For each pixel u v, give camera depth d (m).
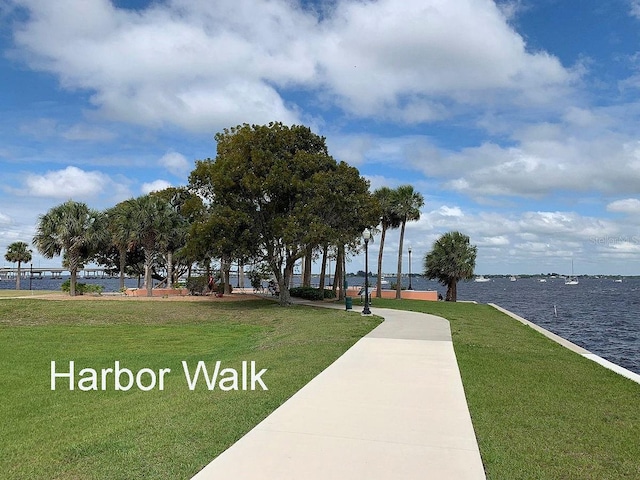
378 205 33.19
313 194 29.77
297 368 10.98
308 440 6.42
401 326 18.80
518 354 13.85
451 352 12.93
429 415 7.50
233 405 8.05
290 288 44.19
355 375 10.17
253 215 31.52
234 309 30.86
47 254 40.66
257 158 30.00
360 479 5.30
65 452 6.42
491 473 5.61
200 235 30.59
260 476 5.36
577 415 7.95
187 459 5.88
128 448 6.31
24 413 9.16
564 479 5.54
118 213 40.81
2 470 6.01
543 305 64.00
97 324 25.83
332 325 19.86
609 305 64.50
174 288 45.50
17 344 18.58
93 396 10.39
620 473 5.74
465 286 179.00
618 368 12.48
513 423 7.41
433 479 5.32
